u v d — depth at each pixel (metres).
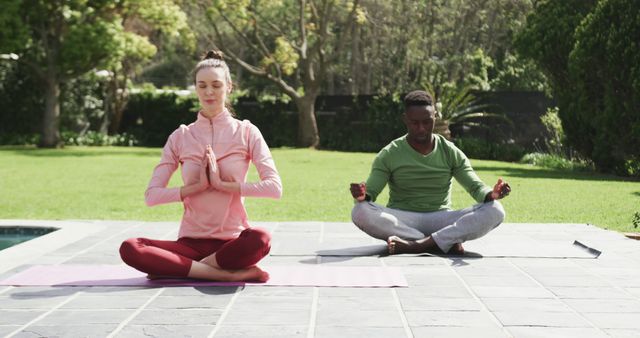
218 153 4.23
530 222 7.59
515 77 27.77
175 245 4.19
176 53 33.62
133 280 4.21
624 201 9.34
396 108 23.22
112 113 27.52
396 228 5.34
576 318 3.39
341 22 29.61
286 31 29.20
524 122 20.25
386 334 3.10
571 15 15.16
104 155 20.25
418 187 5.50
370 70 31.80
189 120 27.05
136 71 28.97
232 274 4.16
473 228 5.14
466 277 4.37
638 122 13.32
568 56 14.67
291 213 8.42
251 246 4.07
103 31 21.61
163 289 4.00
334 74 35.28
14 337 3.07
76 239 5.89
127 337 3.06
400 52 31.27
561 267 4.70
